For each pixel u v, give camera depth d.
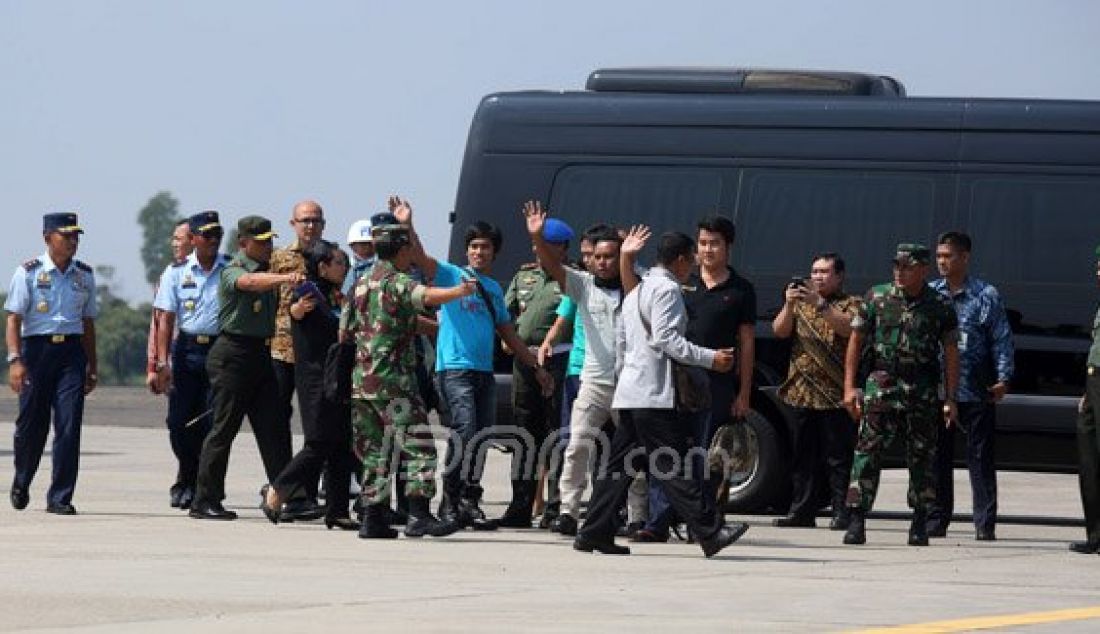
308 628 24.47
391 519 38.00
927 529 40.34
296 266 40.75
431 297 35.22
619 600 27.58
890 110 46.88
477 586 29.03
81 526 38.00
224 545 34.56
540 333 39.75
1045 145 45.84
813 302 40.94
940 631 25.03
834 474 41.53
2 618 25.25
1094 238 45.34
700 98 48.00
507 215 48.66
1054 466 45.28
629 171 48.09
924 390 36.94
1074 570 33.34
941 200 46.31
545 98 48.81
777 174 47.25
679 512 33.88
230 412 39.69
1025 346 45.38
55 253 40.34
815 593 28.81
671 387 33.50
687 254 34.00
